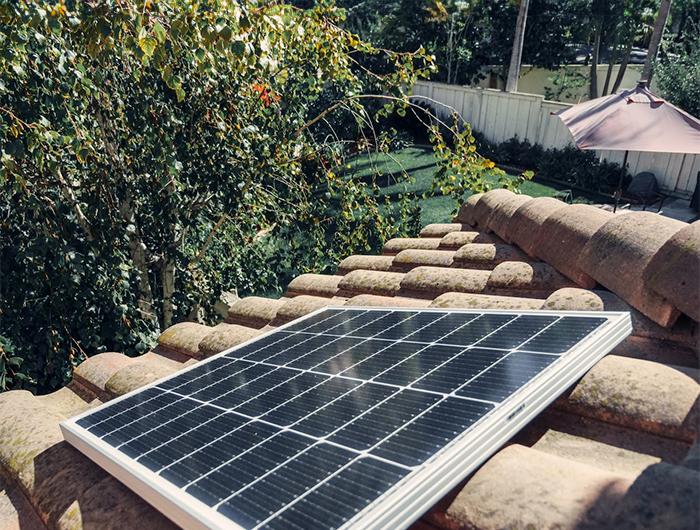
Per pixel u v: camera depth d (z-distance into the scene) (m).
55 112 6.97
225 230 12.02
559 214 5.29
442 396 2.57
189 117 9.04
